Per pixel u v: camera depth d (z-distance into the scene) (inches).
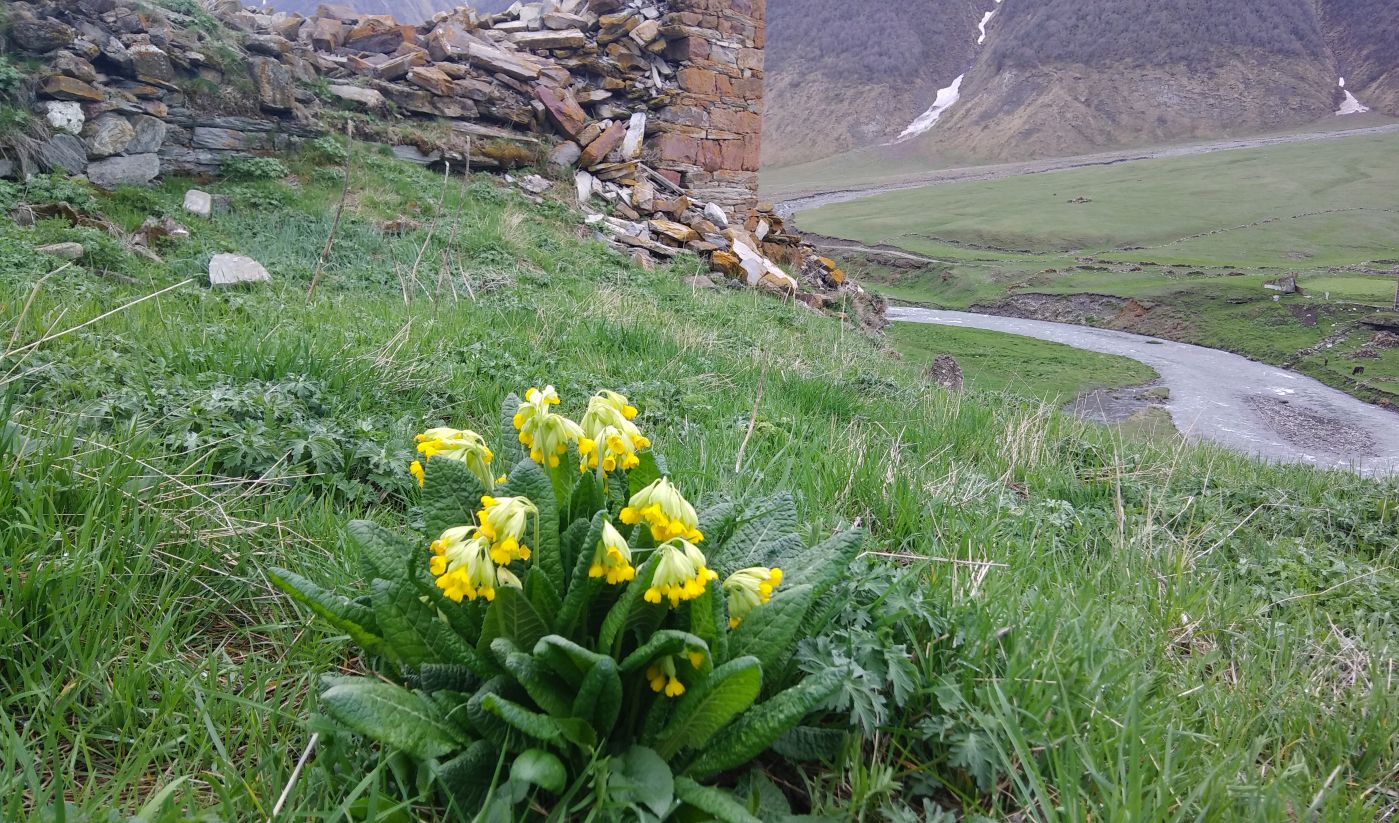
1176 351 1521.9
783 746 74.8
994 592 101.6
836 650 79.4
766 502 96.0
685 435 173.2
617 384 228.5
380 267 415.8
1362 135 7455.7
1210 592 126.8
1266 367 1392.7
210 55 504.1
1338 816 74.2
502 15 753.0
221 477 121.6
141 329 196.4
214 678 79.0
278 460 124.1
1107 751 73.7
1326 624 133.3
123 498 100.7
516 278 444.5
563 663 67.1
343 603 74.1
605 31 727.1
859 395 284.4
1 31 430.6
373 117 601.9
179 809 61.1
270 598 97.9
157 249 388.2
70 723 76.2
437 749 66.1
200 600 95.1
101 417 131.3
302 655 88.4
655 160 727.7
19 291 226.4
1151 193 5162.4
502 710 60.9
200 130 494.9
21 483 97.1
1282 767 86.2
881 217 5027.1
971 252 3644.2
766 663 72.7
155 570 96.6
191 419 133.6
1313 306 1656.0
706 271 639.1
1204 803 73.1
